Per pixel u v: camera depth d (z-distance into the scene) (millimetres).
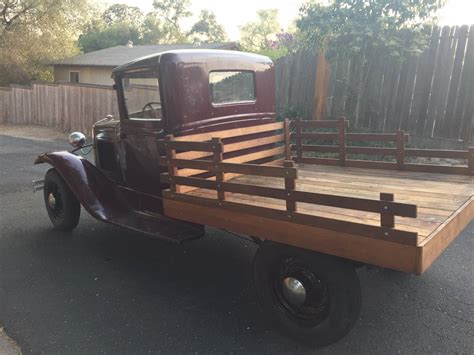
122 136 4328
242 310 3389
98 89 13141
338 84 8508
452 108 7320
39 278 3900
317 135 4680
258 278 3084
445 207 2943
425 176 3922
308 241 2740
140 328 3150
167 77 3650
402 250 2355
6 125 16078
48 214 5184
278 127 4582
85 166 4500
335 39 7965
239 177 4156
